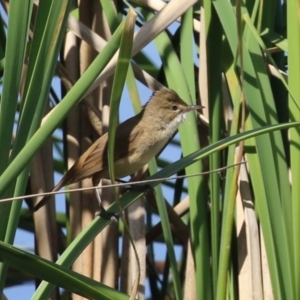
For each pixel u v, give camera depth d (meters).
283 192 7.61
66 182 9.25
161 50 9.17
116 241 9.55
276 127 6.96
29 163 6.26
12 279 11.12
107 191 9.82
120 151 9.70
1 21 9.63
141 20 10.25
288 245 7.33
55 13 6.37
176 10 8.52
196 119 9.10
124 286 9.16
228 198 7.77
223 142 7.19
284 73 8.80
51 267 6.19
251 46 8.24
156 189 8.57
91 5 10.33
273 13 8.80
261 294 7.94
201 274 8.05
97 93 10.13
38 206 9.07
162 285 10.73
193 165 8.34
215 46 8.71
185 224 10.29
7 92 6.39
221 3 8.31
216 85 8.63
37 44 6.61
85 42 10.15
